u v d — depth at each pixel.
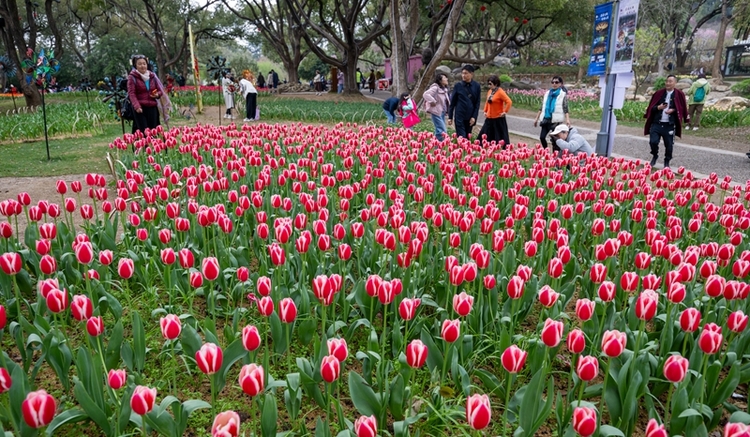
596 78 51.72
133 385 2.65
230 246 5.02
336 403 2.72
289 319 2.67
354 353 3.78
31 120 16.61
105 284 4.15
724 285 3.08
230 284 4.27
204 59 72.81
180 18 43.28
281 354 3.35
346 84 36.06
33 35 31.73
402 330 3.74
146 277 4.24
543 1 29.08
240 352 2.86
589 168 6.95
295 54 42.03
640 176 6.83
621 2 10.64
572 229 5.61
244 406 3.19
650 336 3.54
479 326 3.59
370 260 4.39
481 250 3.44
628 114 22.47
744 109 22.55
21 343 3.15
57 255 4.43
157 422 2.50
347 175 6.09
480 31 46.84
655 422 2.06
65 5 47.94
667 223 4.70
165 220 5.57
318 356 2.93
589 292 4.15
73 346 3.66
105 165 10.84
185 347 3.06
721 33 43.97
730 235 4.81
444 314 3.48
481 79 50.12
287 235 3.45
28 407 1.77
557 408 2.68
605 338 2.37
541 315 3.64
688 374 2.65
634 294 4.17
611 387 2.79
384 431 2.74
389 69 49.09
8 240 4.50
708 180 6.50
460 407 2.92
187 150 8.37
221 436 1.79
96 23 55.62
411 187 5.85
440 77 11.69
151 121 10.71
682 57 54.62
